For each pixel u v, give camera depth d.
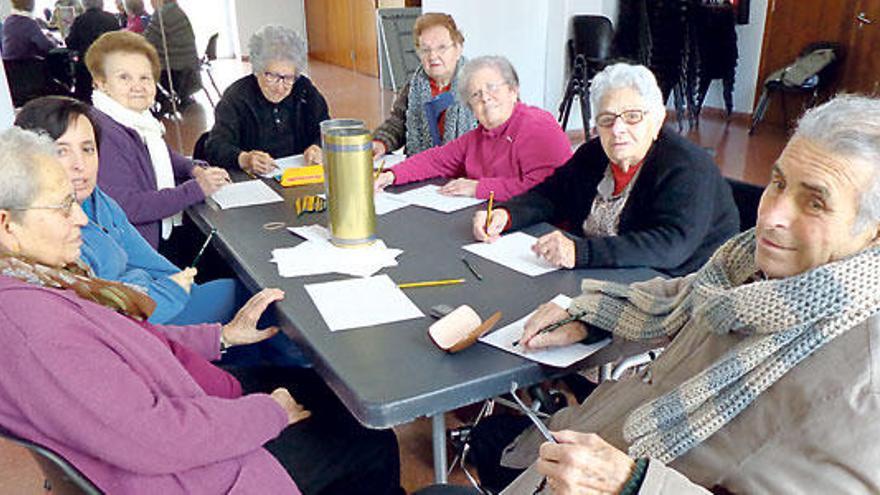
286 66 2.78
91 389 0.93
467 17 5.41
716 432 0.95
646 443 1.00
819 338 0.87
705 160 1.69
